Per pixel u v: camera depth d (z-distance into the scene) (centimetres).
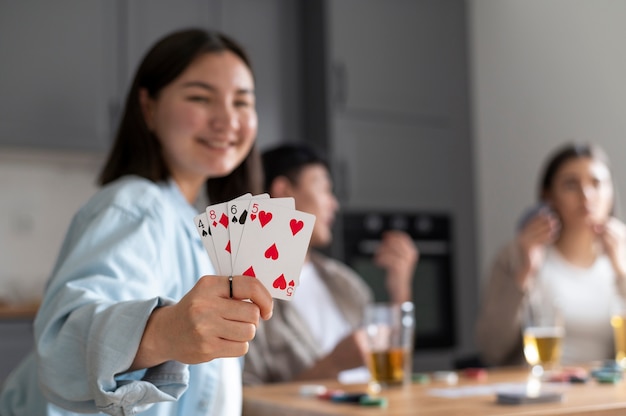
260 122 417
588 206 272
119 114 385
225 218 92
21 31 367
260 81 418
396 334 176
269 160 254
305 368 226
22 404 141
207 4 408
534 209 260
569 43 421
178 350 91
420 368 428
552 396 141
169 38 147
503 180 452
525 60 443
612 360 260
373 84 434
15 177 391
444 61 459
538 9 438
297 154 254
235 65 147
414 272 434
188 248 130
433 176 449
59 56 374
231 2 414
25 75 367
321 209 254
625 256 265
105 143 382
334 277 256
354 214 420
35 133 368
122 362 94
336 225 412
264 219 92
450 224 452
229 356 90
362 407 141
